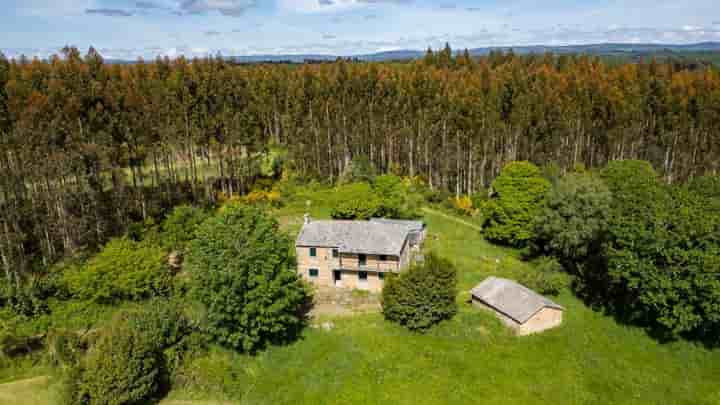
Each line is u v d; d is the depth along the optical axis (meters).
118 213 54.50
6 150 46.00
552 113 84.50
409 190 80.69
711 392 31.12
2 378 33.69
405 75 100.38
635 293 38.38
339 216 62.25
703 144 79.44
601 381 32.22
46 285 41.53
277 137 99.19
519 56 142.50
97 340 34.00
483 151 83.38
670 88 83.69
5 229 44.06
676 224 34.72
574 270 50.50
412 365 34.00
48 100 51.56
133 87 67.31
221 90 77.12
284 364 34.97
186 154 78.50
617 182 53.78
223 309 34.28
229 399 31.80
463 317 39.44
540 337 37.06
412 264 41.59
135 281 40.69
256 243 35.78
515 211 57.84
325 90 93.25
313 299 45.25
